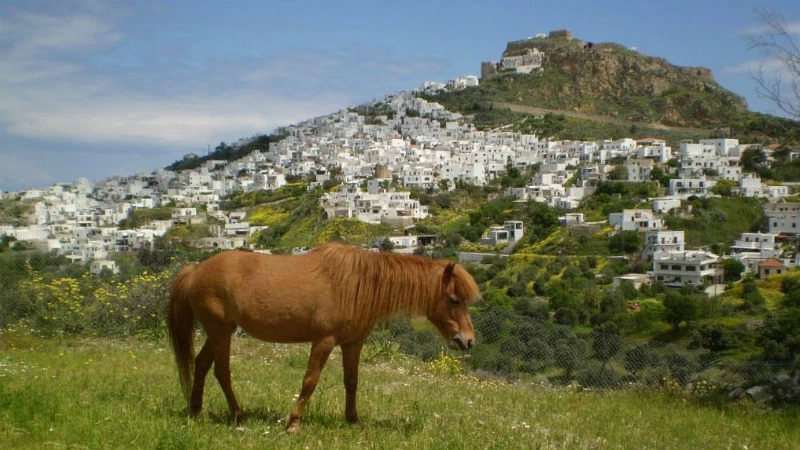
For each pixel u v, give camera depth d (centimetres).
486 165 14925
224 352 738
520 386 1325
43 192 15062
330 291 712
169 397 858
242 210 12744
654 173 10850
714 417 1019
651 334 3591
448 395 1060
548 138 18288
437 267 745
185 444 614
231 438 662
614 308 4075
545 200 10138
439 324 749
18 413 668
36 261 1730
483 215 9612
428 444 694
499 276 6103
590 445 786
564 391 1282
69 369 1080
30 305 1527
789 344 1988
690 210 8131
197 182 17612
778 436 907
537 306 4331
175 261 1809
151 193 16738
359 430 736
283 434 697
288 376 1125
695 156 11919
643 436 862
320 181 14388
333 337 719
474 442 717
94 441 612
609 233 7512
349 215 9688
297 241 8900
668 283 5388
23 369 1016
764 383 1255
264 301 707
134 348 1412
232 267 725
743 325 2833
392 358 1480
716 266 5575
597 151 14688
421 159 15938
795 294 3678
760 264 5188
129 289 1611
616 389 1379
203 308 730
